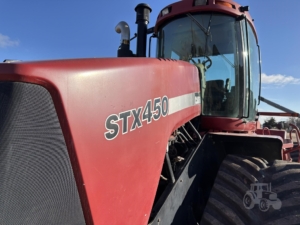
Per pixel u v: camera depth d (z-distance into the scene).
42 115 0.95
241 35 2.71
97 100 1.11
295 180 1.94
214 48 2.80
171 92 1.77
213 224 1.89
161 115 1.61
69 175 1.02
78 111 1.03
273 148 2.33
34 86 0.93
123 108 1.25
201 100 2.53
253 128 3.15
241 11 2.75
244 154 2.47
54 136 0.97
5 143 0.89
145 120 1.43
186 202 1.96
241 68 2.73
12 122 0.90
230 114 2.78
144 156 1.42
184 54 2.94
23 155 0.92
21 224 0.92
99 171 1.11
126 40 2.95
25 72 0.91
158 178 1.56
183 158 2.07
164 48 3.09
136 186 1.36
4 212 0.89
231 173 2.18
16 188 0.91
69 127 0.99
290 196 1.86
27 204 0.93
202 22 2.81
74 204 1.04
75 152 1.01
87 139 1.06
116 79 1.22
